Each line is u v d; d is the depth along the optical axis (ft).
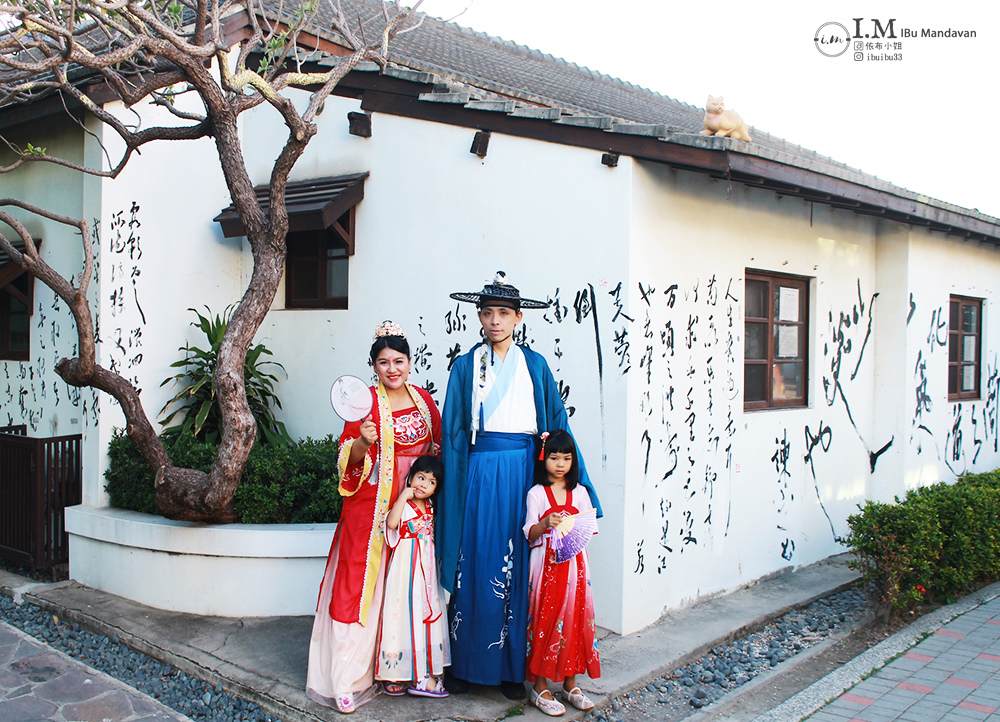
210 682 13.65
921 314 23.48
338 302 20.27
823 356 21.08
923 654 15.05
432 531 12.72
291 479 16.89
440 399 17.70
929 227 22.45
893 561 16.38
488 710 12.21
